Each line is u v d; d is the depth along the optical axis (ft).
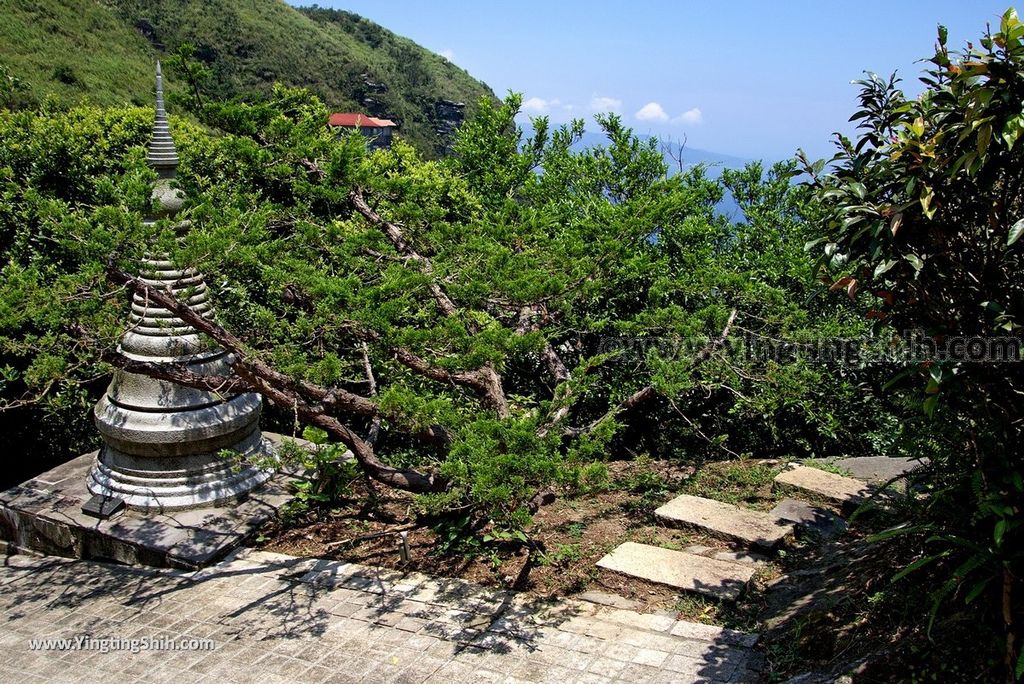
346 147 26.78
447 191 34.86
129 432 25.62
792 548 21.53
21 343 21.53
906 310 14.42
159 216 25.54
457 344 21.63
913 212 13.33
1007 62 11.85
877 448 28.58
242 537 24.70
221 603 21.20
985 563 13.35
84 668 18.29
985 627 13.34
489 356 20.85
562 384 22.54
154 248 21.62
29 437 39.09
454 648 18.20
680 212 32.94
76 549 25.29
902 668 13.94
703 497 24.89
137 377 25.85
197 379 22.86
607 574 20.61
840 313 28.07
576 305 28.37
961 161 12.05
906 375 14.35
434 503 19.85
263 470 25.68
